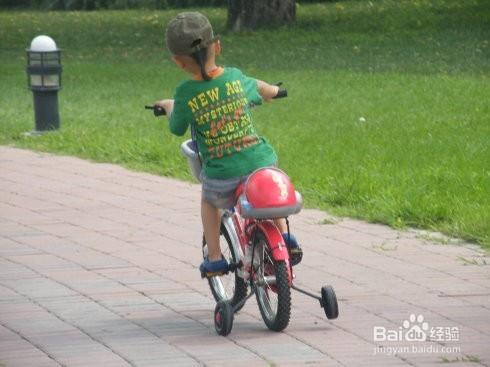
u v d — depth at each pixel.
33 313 17.56
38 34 76.75
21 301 18.27
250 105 16.38
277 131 36.28
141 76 53.69
